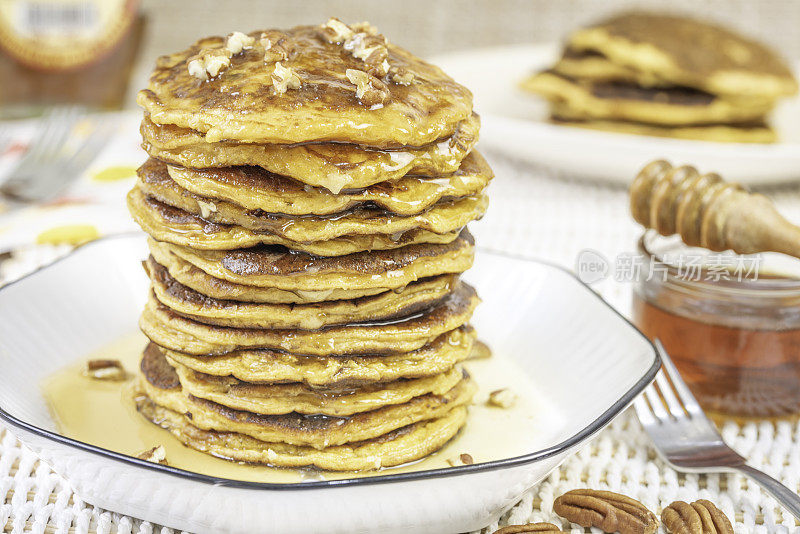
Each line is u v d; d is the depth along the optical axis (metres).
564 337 0.53
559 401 0.50
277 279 0.45
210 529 0.44
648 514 0.45
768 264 0.54
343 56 0.46
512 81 0.89
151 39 1.19
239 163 0.44
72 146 0.75
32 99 0.84
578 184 0.76
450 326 0.47
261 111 0.42
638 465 0.49
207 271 0.45
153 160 0.47
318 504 0.42
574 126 0.77
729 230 0.52
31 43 0.82
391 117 0.43
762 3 1.23
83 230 0.64
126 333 0.54
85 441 0.47
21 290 0.52
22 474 0.48
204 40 0.49
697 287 0.52
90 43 0.84
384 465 0.47
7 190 0.68
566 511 0.46
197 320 0.46
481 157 0.47
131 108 0.99
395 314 0.46
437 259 0.46
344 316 0.46
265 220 0.44
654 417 0.51
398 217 0.44
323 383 0.46
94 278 0.55
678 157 0.69
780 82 0.75
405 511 0.43
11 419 0.44
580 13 1.26
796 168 0.69
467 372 0.51
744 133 0.75
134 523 0.46
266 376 0.46
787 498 0.46
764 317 0.51
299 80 0.44
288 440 0.47
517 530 0.45
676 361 0.53
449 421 0.48
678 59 0.75
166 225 0.45
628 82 0.78
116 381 0.51
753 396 0.52
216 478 0.42
